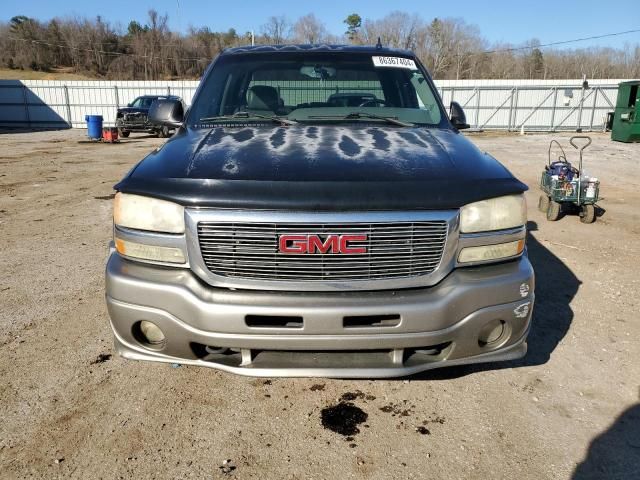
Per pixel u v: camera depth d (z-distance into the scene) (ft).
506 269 7.98
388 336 7.44
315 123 11.11
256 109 11.75
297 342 7.40
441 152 8.91
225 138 9.73
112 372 10.06
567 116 95.30
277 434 8.27
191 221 7.43
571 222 22.75
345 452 7.86
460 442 8.08
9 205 25.93
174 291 7.54
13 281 14.89
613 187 31.71
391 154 8.66
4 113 107.14
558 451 7.88
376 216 7.32
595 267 16.30
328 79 12.18
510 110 95.86
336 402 9.12
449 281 7.66
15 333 11.64
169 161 8.51
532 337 11.47
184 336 7.61
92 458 7.70
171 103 12.09
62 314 12.64
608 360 10.50
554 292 14.15
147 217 7.73
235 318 7.35
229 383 9.71
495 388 9.50
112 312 7.94
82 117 108.06
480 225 7.73
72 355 10.68
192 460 7.68
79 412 8.79
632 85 64.59
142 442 8.05
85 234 20.24
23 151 55.26
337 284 7.41
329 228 7.30
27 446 7.94
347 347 7.45
